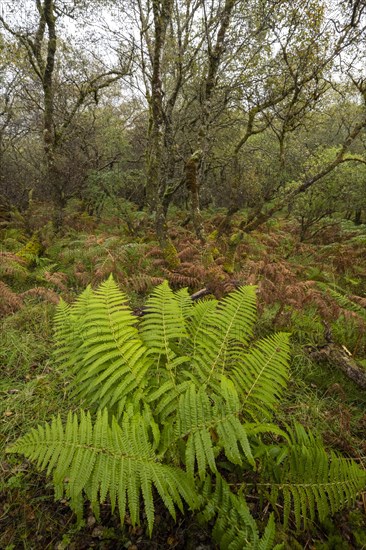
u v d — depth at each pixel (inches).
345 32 211.9
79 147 348.8
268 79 254.1
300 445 70.5
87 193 305.7
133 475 54.1
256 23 234.1
